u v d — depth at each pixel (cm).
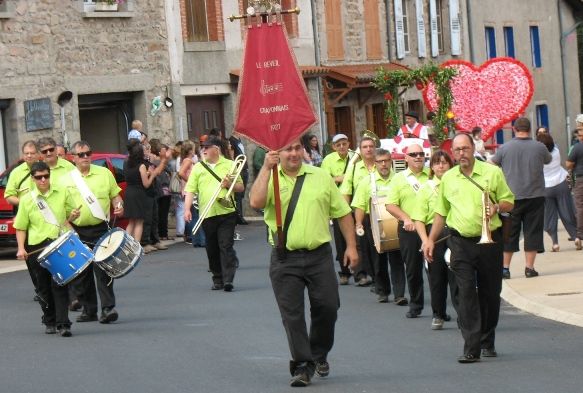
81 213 1869
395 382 1335
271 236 1341
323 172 1346
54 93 3522
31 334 1736
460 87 3756
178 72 3953
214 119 4166
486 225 1425
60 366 1483
